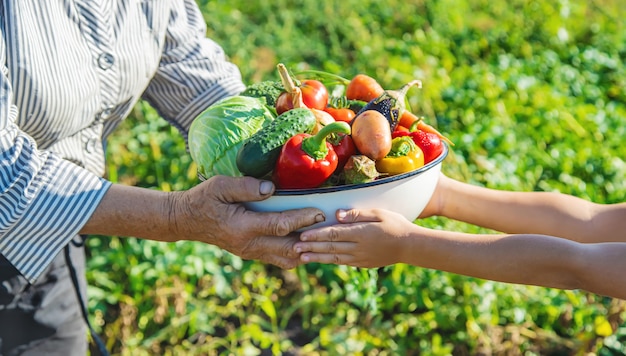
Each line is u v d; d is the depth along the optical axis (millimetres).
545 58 3641
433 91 3172
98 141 1733
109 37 1606
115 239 2568
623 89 3533
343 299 2535
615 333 2340
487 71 3443
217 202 1462
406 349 2424
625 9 4367
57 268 1831
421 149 1502
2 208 1477
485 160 2818
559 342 2387
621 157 3049
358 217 1452
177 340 2412
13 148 1455
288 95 1528
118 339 2398
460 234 1512
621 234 1661
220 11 3682
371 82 1605
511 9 4121
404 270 2463
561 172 2926
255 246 1495
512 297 2434
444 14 3924
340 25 3818
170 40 1764
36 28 1502
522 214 1689
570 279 1518
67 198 1487
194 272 2434
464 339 2402
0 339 1810
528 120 3176
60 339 1878
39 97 1522
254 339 2443
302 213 1433
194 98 1794
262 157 1421
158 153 2783
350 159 1429
